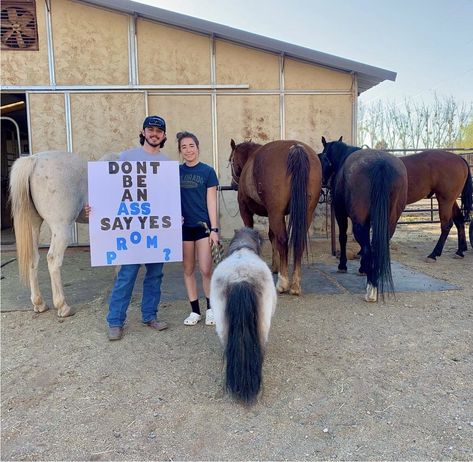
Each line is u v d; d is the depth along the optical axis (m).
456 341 3.32
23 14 7.46
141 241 3.45
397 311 4.05
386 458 1.99
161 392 2.66
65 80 7.64
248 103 7.98
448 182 6.18
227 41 7.79
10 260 6.86
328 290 4.76
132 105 7.75
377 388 2.63
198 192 3.52
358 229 4.30
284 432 2.21
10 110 10.12
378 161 4.09
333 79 8.03
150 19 7.59
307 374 2.83
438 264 6.20
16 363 3.11
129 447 2.13
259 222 8.25
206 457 2.04
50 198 3.88
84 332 3.67
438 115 24.47
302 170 4.00
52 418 2.40
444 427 2.21
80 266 6.36
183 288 5.07
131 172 3.40
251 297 2.31
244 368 2.30
